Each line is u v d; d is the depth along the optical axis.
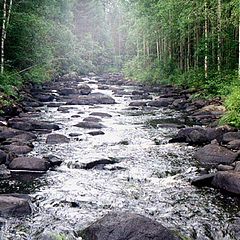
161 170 11.09
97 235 6.75
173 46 49.28
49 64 45.62
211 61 34.69
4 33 29.03
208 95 25.34
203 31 38.72
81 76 63.75
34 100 26.81
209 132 14.69
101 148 13.84
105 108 25.33
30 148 13.20
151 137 15.76
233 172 9.62
